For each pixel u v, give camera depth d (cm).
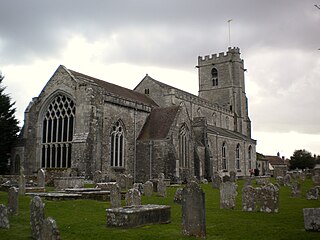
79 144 3925
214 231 1308
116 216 1398
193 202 1234
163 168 4422
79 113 4072
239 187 3531
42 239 1075
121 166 4512
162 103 5762
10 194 1706
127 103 4678
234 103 8250
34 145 4444
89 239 1213
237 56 8456
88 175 3866
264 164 9594
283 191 2970
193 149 5009
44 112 4478
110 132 4334
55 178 3222
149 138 4641
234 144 6719
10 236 1267
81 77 4462
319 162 11356
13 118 4844
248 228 1348
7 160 4700
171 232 1291
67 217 1647
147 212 1442
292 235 1198
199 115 6556
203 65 8706
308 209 1274
